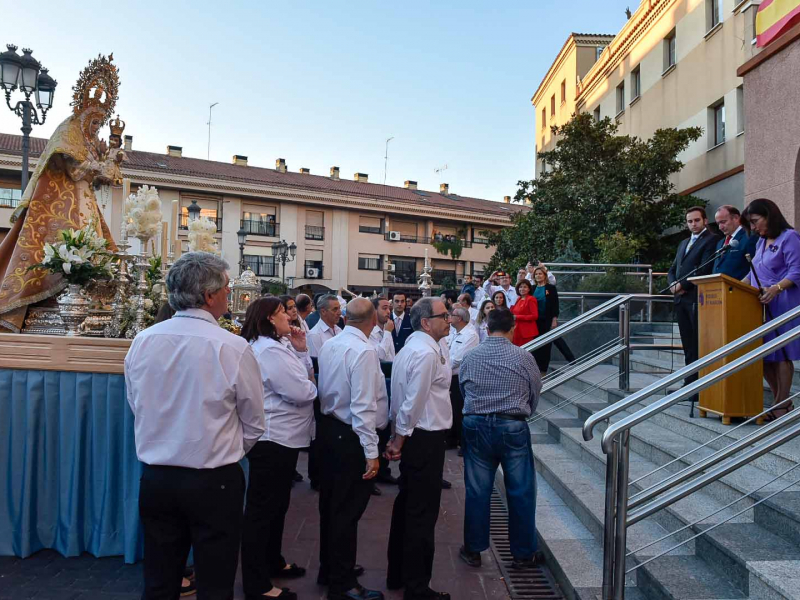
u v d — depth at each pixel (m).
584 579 3.43
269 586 3.49
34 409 4.04
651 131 18.86
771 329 3.14
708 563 3.21
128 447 3.96
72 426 4.06
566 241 16.36
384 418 3.80
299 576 3.90
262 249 34.34
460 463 6.92
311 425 3.75
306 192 35.25
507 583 3.76
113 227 27.58
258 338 3.66
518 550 3.94
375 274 38.28
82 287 4.71
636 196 15.39
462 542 4.51
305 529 4.74
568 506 4.67
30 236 5.07
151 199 4.99
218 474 2.44
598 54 26.36
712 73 15.26
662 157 15.80
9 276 4.96
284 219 35.12
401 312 8.45
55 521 4.12
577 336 10.45
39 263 4.66
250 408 2.59
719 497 3.73
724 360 4.38
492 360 4.03
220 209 33.31
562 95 28.41
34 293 4.97
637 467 4.48
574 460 5.48
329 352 3.63
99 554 4.00
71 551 4.02
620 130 21.17
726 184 14.78
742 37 13.89
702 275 5.13
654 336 7.98
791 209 7.97
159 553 2.45
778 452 3.66
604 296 10.70
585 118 17.59
